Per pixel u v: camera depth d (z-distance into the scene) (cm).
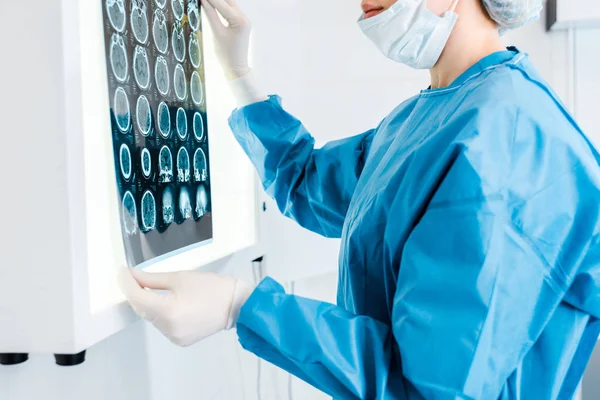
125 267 69
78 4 60
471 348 64
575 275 72
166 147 83
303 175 121
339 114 197
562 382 79
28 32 57
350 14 195
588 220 71
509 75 77
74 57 59
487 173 67
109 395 94
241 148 120
